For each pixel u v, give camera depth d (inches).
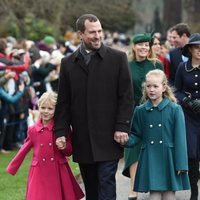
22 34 2034.9
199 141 692.7
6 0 1915.6
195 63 695.1
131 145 628.4
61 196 613.9
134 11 3585.1
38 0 2041.1
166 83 625.0
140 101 706.2
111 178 597.0
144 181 625.0
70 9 2229.3
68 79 601.9
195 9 3511.3
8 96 983.6
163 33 2915.8
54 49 1328.7
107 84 595.2
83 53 597.6
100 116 593.9
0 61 983.6
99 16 2571.4
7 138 1028.5
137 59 740.7
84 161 601.0
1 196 725.3
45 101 615.2
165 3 3213.6
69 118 608.4
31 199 610.2
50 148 614.5
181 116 619.5
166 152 619.5
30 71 1066.7
